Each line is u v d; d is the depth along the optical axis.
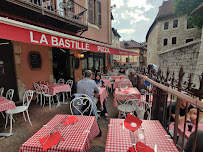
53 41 2.41
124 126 1.67
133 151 1.17
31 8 4.29
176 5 12.93
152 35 27.45
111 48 4.86
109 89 7.99
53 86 4.80
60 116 2.04
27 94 3.50
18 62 5.25
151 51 28.48
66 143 1.33
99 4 10.30
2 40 4.74
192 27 19.59
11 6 4.09
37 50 5.96
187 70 11.04
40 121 3.54
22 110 3.18
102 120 3.54
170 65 15.34
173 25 21.53
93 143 2.55
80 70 9.10
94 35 9.91
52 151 1.27
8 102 2.88
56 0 5.98
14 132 2.98
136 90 4.14
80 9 7.50
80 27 6.71
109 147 1.28
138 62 31.67
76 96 2.70
